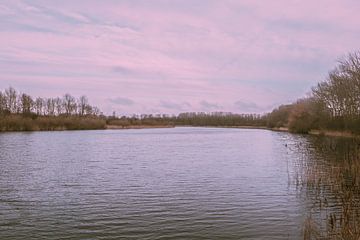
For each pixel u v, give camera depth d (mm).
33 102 134125
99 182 29969
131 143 72500
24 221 19328
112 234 17297
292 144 63219
